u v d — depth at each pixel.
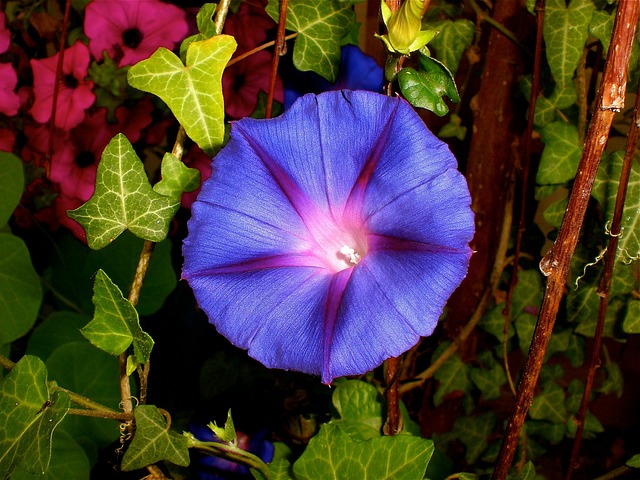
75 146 0.29
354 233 0.18
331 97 0.17
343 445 0.20
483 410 0.42
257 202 0.17
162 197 0.21
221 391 0.30
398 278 0.16
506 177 0.32
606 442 0.41
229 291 0.17
